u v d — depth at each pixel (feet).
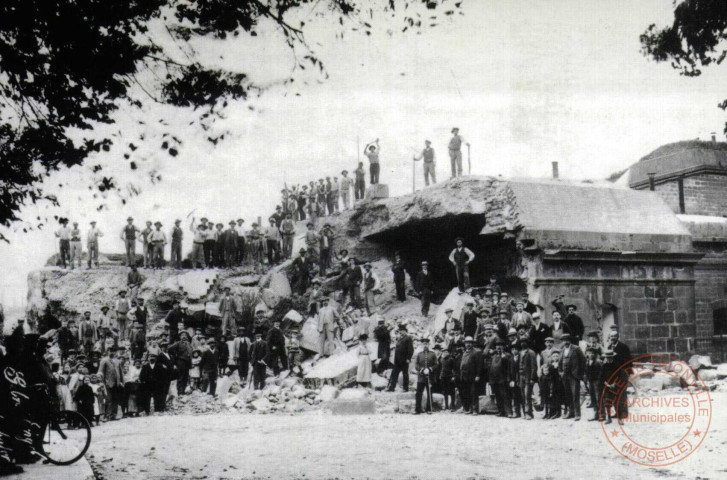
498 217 81.51
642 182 107.14
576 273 78.54
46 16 25.62
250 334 89.04
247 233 103.09
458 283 82.23
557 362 53.06
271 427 51.39
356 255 100.68
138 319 80.38
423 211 89.15
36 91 26.89
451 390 61.00
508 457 38.55
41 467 32.48
